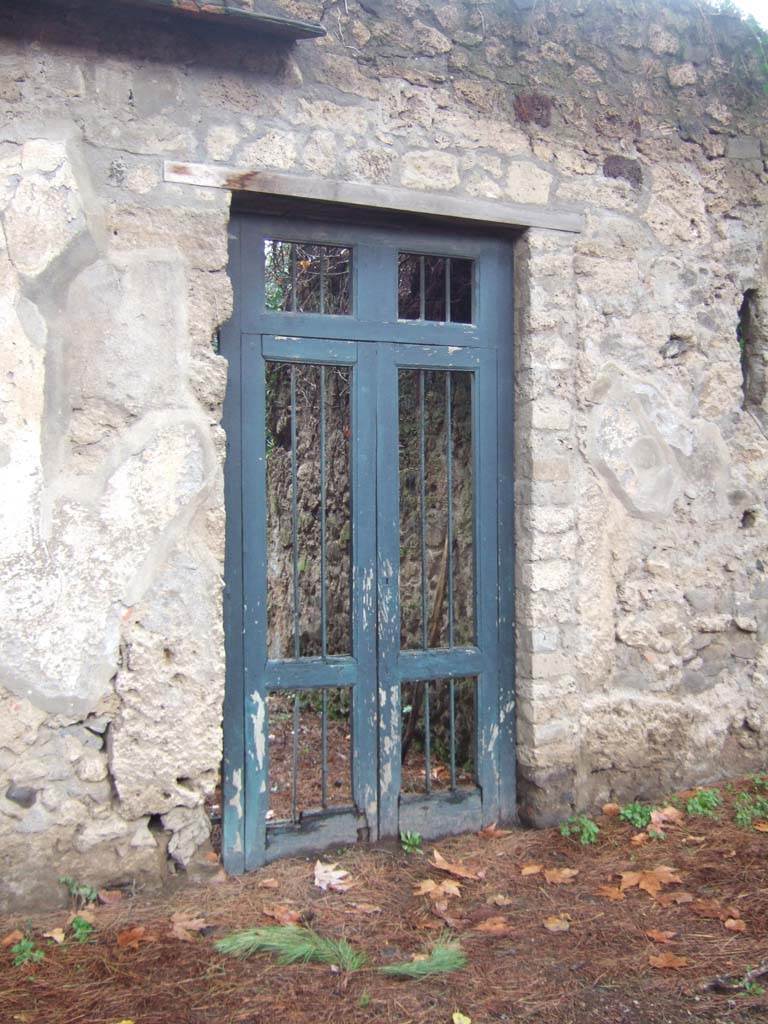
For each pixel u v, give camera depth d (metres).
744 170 4.43
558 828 3.90
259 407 3.54
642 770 4.14
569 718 3.97
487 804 3.94
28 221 3.03
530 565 3.90
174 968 2.78
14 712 3.05
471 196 3.77
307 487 5.79
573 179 4.00
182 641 3.24
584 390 4.01
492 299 3.94
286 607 6.06
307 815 3.64
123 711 3.17
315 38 3.48
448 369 3.86
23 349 3.03
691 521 4.28
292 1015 2.56
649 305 4.18
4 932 2.95
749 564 4.43
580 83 4.04
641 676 4.16
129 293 3.19
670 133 4.25
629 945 2.95
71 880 3.13
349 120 3.55
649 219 4.18
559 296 3.94
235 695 3.50
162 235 3.24
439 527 4.51
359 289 3.71
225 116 3.36
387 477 3.75
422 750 4.72
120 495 3.17
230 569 3.49
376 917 3.15
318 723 5.54
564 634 3.96
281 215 3.59
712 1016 2.58
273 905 3.19
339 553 5.53
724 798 4.16
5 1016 2.50
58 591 3.09
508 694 3.98
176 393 3.25
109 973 2.73
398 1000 2.64
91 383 3.14
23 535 3.04
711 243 4.34
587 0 4.05
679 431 4.24
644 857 3.61
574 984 2.73
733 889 3.31
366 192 3.55
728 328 4.39
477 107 3.80
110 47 3.19
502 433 3.96
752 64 4.45
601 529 4.05
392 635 3.76
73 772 3.13
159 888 3.26
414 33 3.68
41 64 3.10
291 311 3.60
